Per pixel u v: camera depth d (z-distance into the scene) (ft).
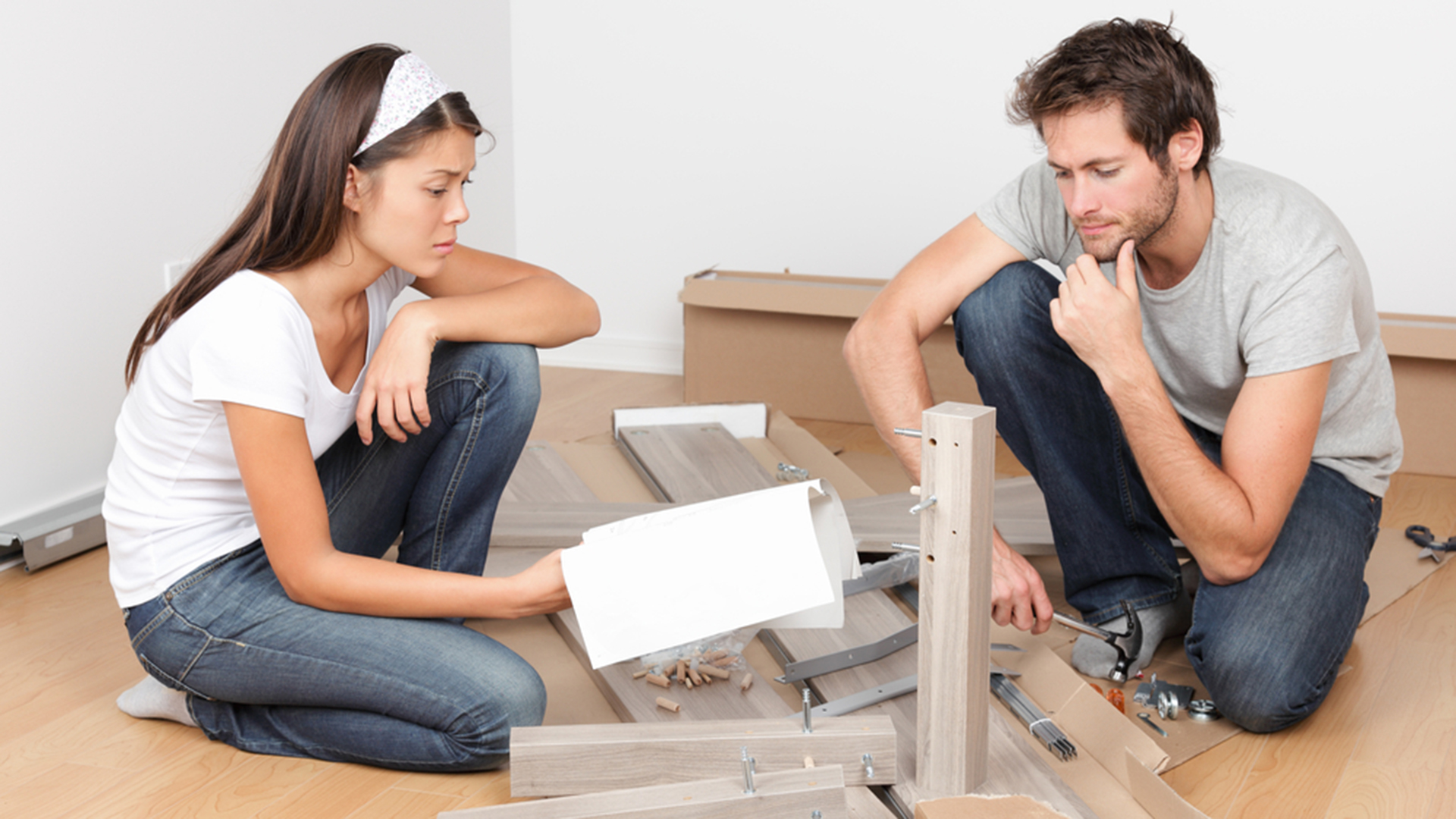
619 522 3.95
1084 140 4.18
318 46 8.82
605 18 10.76
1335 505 4.92
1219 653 4.66
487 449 4.82
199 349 3.96
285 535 4.07
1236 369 4.82
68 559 6.57
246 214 4.17
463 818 3.72
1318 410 4.46
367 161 3.95
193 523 4.33
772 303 9.21
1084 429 5.21
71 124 6.78
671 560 3.72
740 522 3.71
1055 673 4.92
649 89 10.78
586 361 11.45
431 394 4.75
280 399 3.94
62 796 4.21
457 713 4.17
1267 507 4.42
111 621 5.77
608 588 3.73
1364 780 4.42
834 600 3.92
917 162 10.14
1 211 6.40
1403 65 8.77
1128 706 5.00
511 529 6.17
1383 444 5.08
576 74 10.97
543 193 11.37
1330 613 4.68
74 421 6.99
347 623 4.26
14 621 5.73
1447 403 8.05
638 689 4.74
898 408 5.13
